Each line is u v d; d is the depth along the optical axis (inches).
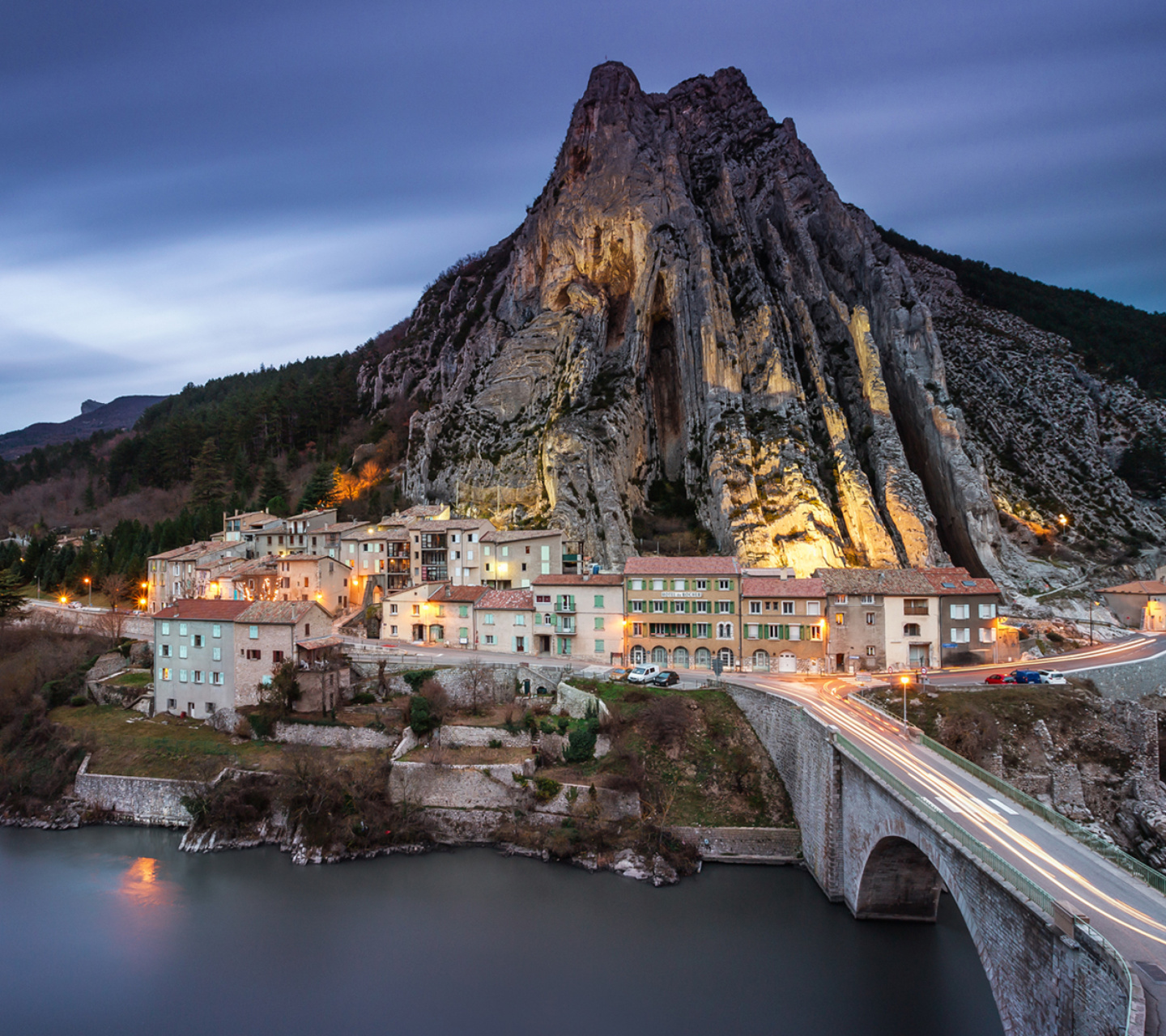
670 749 2711.6
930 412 5738.2
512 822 2583.7
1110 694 3046.3
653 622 3484.3
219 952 2043.6
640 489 5797.2
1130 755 2684.5
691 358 5959.6
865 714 2506.2
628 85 6973.4
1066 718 2748.5
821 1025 1712.6
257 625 3181.6
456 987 1883.6
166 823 2812.5
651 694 2923.2
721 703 2906.0
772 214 6914.4
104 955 2034.9
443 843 2591.0
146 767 2952.8
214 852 2610.7
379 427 7647.6
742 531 5009.8
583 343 6225.4
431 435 6387.8
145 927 2161.7
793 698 2719.0
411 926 2145.7
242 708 3154.5
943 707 2694.4
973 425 7091.5
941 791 1745.8
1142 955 1053.2
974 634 3383.4
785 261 6476.4
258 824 2694.4
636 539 5319.9
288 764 2812.5
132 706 3444.9
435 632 3833.7
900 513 5246.1
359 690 3245.6
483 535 4367.6
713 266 6127.0
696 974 1892.2
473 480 5944.9
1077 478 6638.8
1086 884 1275.8
